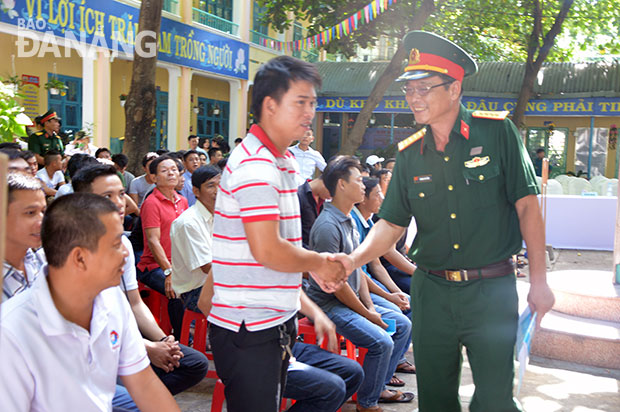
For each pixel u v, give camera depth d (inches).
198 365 117.7
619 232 217.8
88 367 68.2
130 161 327.9
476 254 97.8
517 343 96.4
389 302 161.2
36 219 85.4
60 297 67.4
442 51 95.0
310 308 106.9
